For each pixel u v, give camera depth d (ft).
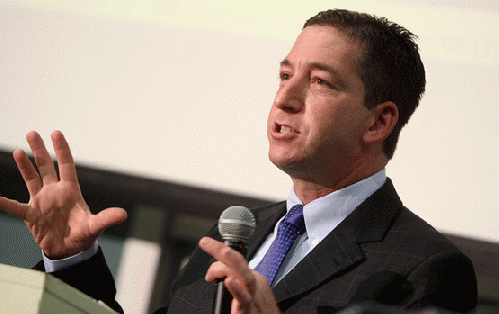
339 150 12.07
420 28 30.60
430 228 11.65
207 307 12.00
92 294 12.38
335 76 12.11
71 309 8.39
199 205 33.04
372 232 11.48
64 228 12.19
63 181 12.39
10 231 38.78
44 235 12.13
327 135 11.88
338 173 12.37
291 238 12.22
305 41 12.67
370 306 6.28
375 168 12.66
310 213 12.18
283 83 12.64
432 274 10.43
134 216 37.86
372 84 12.34
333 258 11.09
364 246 11.27
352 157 12.31
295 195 13.06
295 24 32.48
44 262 12.51
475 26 30.25
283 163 12.13
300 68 12.36
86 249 12.38
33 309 8.01
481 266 29.50
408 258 10.74
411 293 10.32
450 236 29.37
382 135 12.48
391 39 12.85
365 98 12.28
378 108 12.45
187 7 33.71
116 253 38.50
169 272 37.78
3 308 7.98
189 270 13.85
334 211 12.14
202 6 33.60
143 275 38.01
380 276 10.52
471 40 30.17
